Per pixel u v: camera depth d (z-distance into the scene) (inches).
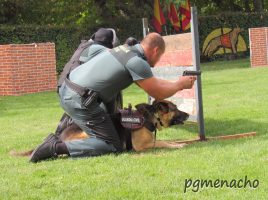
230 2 1898.4
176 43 403.9
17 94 845.8
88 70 332.5
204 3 1877.5
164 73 425.4
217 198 227.0
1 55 846.5
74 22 1492.4
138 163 297.6
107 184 255.8
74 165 303.4
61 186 257.3
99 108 330.3
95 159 315.0
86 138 331.0
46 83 888.3
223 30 1614.2
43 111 617.6
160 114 347.6
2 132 471.5
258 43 1199.6
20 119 556.7
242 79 859.4
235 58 1636.3
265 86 715.4
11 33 1230.3
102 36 375.2
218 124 442.0
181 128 432.5
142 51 340.8
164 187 244.8
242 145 333.1
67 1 1434.5
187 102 396.8
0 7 1358.3
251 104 545.0
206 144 349.1
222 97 626.2
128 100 675.4
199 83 376.8
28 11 1424.7
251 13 1663.4
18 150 377.4
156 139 384.5
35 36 1262.3
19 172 295.0
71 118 343.6
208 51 1584.6
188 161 293.7
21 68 852.6
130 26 1470.2
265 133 386.6
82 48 359.9
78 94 328.2
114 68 329.4
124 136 344.8
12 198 241.8
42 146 325.1
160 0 1379.2
